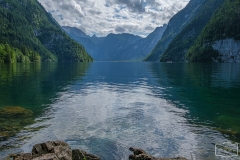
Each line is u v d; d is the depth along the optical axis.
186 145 14.05
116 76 62.00
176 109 23.08
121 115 20.80
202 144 14.16
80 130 16.61
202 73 66.62
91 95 31.33
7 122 18.05
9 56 144.88
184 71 77.25
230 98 28.59
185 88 37.38
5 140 14.41
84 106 24.38
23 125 17.44
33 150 11.77
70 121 18.75
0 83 41.47
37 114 20.66
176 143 14.38
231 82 43.97
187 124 18.09
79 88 37.97
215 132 16.23
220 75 59.16
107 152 13.24
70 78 54.12
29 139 14.70
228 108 23.47
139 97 29.98
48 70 83.00
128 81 49.47
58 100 27.33
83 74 68.06
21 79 48.78
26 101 26.27
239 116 20.44
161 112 21.89
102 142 14.55
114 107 24.05
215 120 19.20
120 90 36.22
